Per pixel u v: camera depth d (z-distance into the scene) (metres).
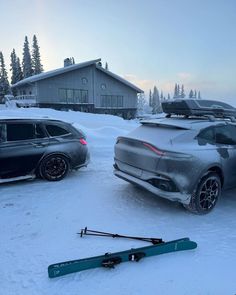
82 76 31.72
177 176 4.42
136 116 36.22
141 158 4.79
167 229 4.31
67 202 5.32
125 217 4.71
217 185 4.89
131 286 3.05
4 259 3.51
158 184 4.57
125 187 6.17
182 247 3.70
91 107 32.69
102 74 33.00
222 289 3.01
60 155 6.54
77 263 3.25
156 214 4.83
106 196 5.63
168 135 4.74
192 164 4.48
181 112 5.41
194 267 3.38
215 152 4.79
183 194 4.50
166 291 2.97
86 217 4.70
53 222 4.51
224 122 5.25
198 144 4.70
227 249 3.77
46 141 6.35
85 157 6.97
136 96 35.97
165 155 4.44
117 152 5.46
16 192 5.80
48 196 5.61
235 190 6.12
